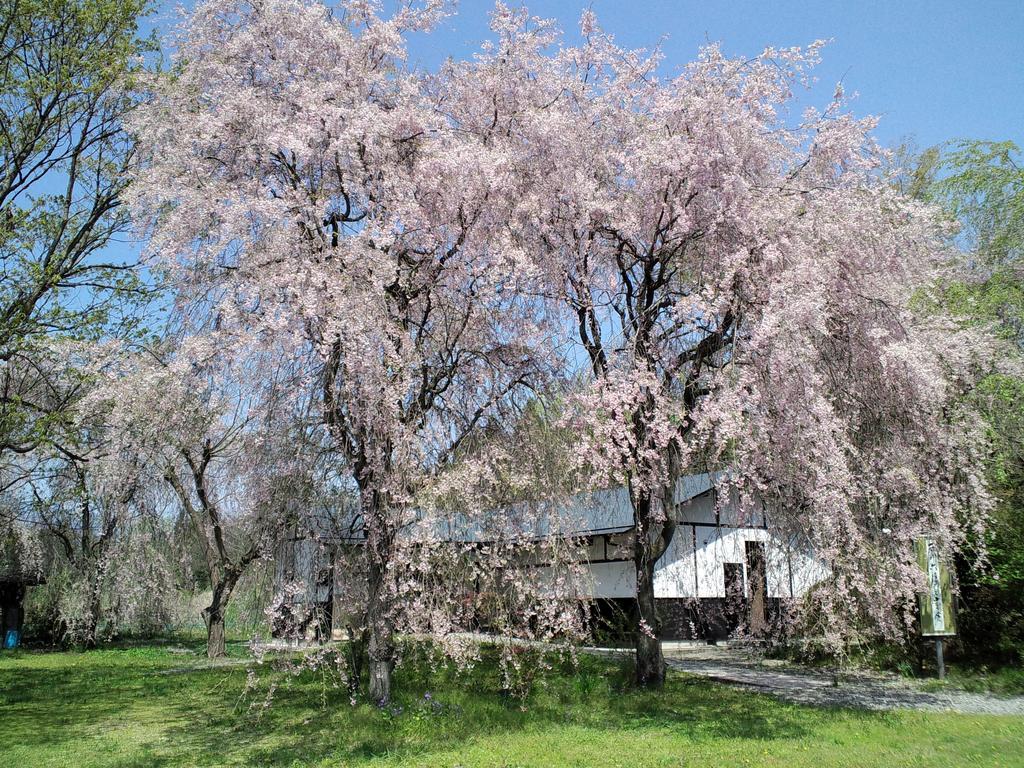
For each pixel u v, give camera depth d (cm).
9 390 1257
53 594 2231
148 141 923
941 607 1165
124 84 1162
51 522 2109
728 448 883
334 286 754
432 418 866
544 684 993
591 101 1038
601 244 1012
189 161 862
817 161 987
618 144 1035
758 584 1330
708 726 812
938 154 1722
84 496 1575
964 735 760
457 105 1024
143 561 1914
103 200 1217
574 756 677
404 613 820
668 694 993
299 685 1160
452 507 811
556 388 909
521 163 970
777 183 948
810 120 991
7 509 2075
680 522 1688
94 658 1912
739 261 847
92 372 1044
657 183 937
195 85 925
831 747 709
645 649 1047
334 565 873
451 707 868
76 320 1149
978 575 1229
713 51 945
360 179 855
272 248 798
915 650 1262
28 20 1112
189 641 2472
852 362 923
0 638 2328
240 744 789
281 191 853
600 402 860
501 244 869
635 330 941
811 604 1051
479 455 852
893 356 839
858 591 937
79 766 710
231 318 774
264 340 783
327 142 862
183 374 794
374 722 813
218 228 823
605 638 1538
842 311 904
